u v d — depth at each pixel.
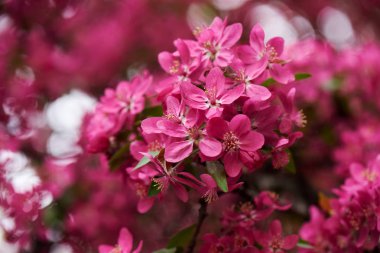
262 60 0.73
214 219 1.05
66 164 1.10
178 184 0.72
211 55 0.75
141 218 1.17
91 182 1.11
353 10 1.61
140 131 0.78
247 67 0.74
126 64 1.47
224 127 0.70
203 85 0.75
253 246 0.78
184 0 1.55
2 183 1.01
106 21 1.50
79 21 1.46
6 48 1.31
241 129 0.70
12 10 1.33
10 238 1.00
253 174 1.04
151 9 1.54
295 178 1.08
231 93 0.71
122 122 0.80
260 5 1.54
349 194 0.80
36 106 1.29
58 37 1.44
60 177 1.09
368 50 1.11
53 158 1.13
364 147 1.02
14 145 1.14
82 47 1.44
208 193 0.71
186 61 0.75
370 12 1.61
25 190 1.02
